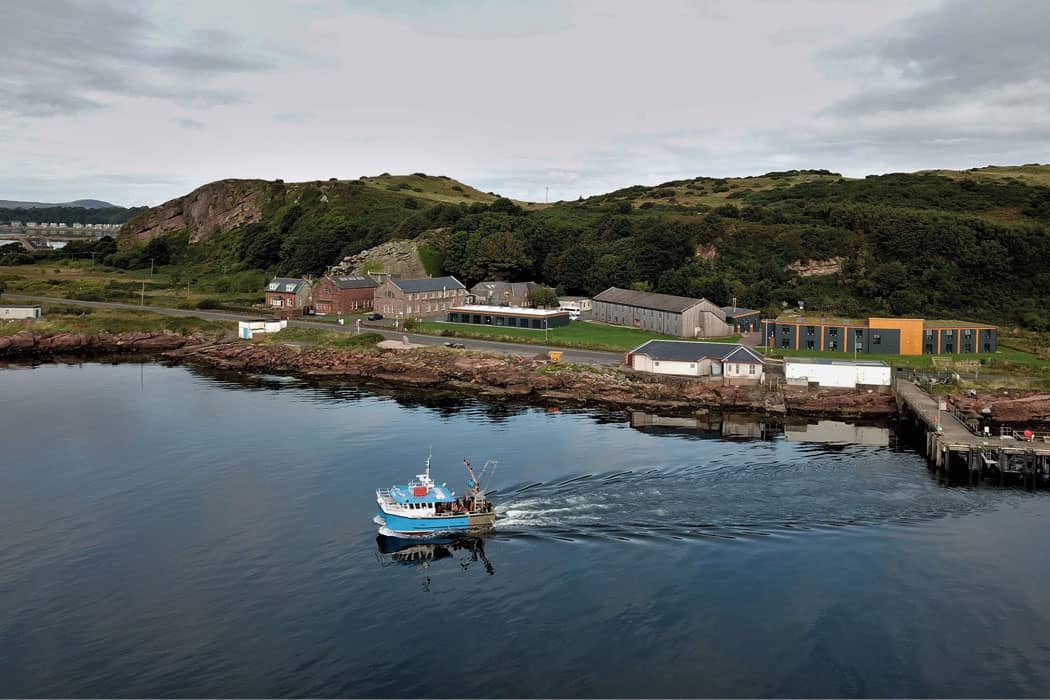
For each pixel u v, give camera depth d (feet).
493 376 443.32
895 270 634.02
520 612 195.31
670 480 280.72
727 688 165.27
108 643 182.50
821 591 203.92
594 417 378.73
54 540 236.63
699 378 419.13
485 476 285.23
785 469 294.25
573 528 241.35
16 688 165.78
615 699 161.79
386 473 292.81
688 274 646.74
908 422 375.86
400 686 166.61
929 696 162.91
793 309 612.70
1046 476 289.94
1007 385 398.83
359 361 490.08
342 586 209.05
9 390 438.81
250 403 407.23
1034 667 172.76
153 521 250.78
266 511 258.37
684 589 205.26
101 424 363.97
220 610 197.16
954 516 251.39
